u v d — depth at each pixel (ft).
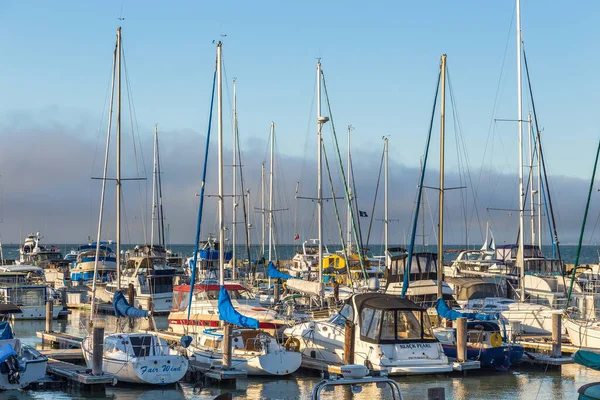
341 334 102.83
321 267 142.00
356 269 203.31
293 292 172.65
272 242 259.80
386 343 97.76
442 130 127.13
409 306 99.86
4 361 88.69
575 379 101.45
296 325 112.27
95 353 92.84
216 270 209.05
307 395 90.07
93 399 89.20
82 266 239.71
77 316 183.42
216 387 94.68
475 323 109.09
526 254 187.11
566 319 121.08
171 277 193.16
